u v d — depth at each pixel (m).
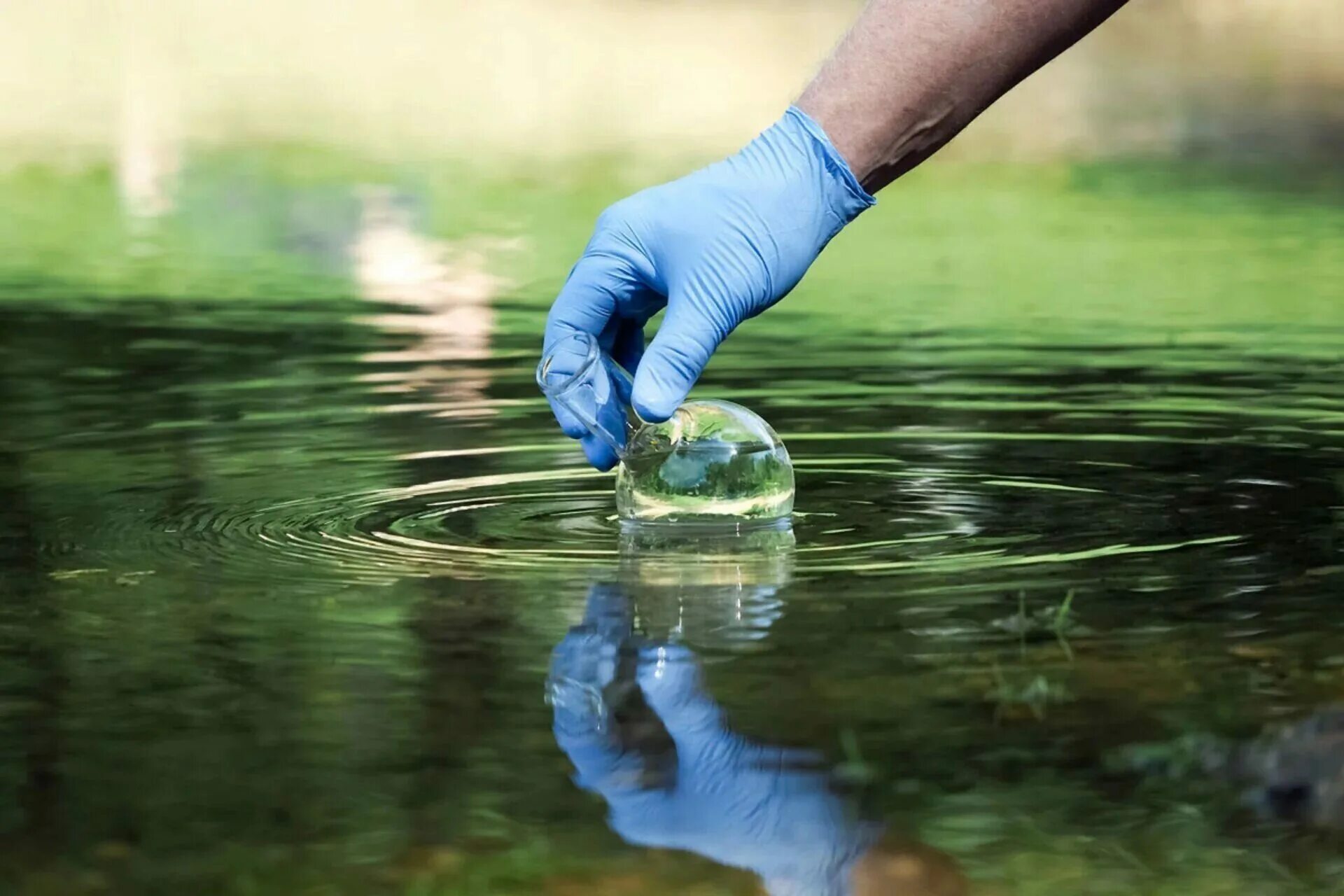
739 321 3.02
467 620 2.22
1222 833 1.57
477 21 16.47
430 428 3.56
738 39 15.30
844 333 4.84
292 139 10.02
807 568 2.49
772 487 2.78
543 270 6.07
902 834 1.57
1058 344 4.62
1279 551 2.55
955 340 4.71
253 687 1.96
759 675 2.00
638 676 1.98
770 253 2.95
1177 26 15.83
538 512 2.87
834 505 2.92
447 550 2.61
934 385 4.05
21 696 1.92
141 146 9.61
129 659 2.06
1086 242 6.80
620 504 2.83
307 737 1.79
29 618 2.23
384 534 2.71
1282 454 3.29
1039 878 1.48
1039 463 3.23
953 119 2.94
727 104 11.74
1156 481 3.07
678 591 2.36
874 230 7.28
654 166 8.82
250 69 13.67
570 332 2.95
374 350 4.54
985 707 1.88
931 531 2.71
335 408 3.78
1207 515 2.80
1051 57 2.91
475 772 1.71
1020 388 3.99
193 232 7.00
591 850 1.53
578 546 2.63
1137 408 3.74
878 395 3.93
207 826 1.58
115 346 4.60
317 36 15.52
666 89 12.57
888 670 2.00
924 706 1.88
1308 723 1.80
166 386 4.03
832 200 2.97
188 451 3.33
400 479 3.10
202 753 1.76
